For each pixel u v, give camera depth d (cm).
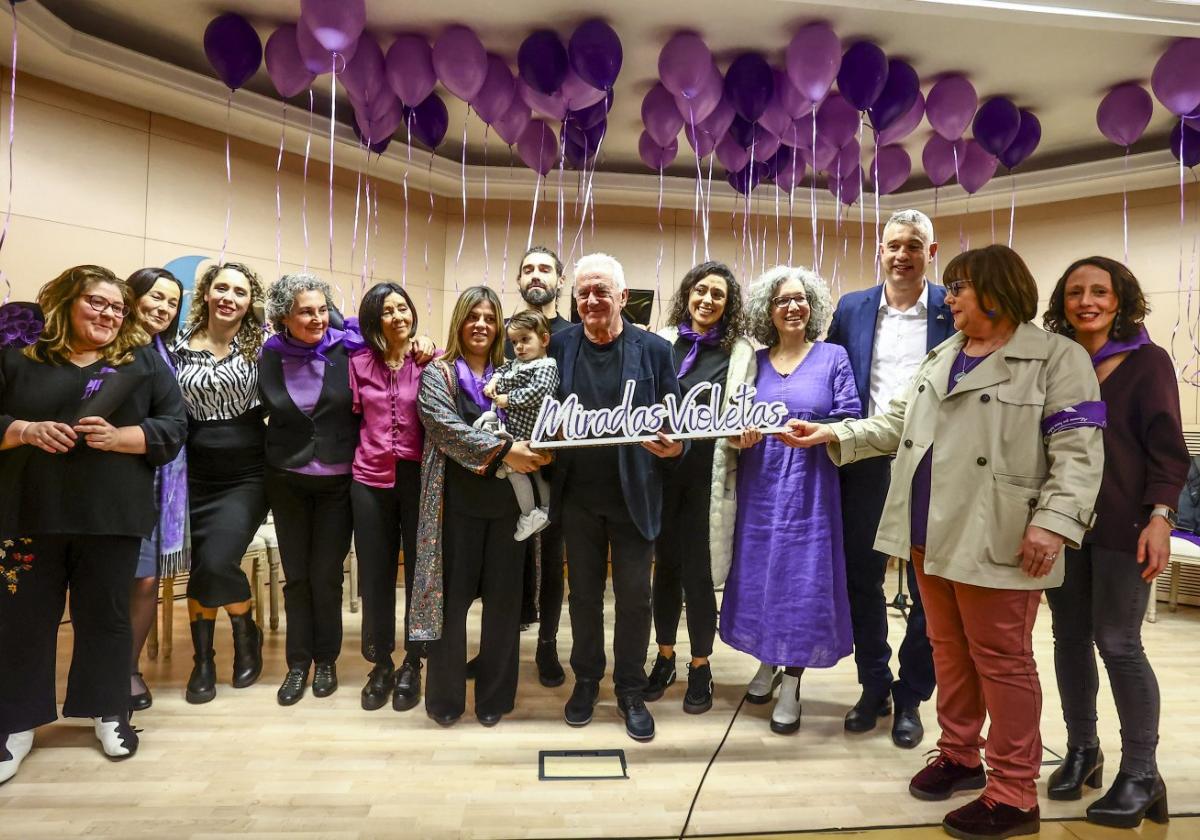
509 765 211
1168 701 272
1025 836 175
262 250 438
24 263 349
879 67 317
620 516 226
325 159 461
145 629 249
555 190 511
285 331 254
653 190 511
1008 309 172
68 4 323
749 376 247
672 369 233
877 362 251
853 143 383
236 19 310
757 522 240
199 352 259
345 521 258
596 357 232
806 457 234
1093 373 167
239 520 257
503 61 352
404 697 250
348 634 336
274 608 335
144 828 176
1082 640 195
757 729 241
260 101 395
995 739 176
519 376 228
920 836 179
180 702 254
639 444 224
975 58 345
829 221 555
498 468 221
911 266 241
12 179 326
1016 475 167
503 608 233
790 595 231
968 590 174
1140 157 445
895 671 301
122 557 206
